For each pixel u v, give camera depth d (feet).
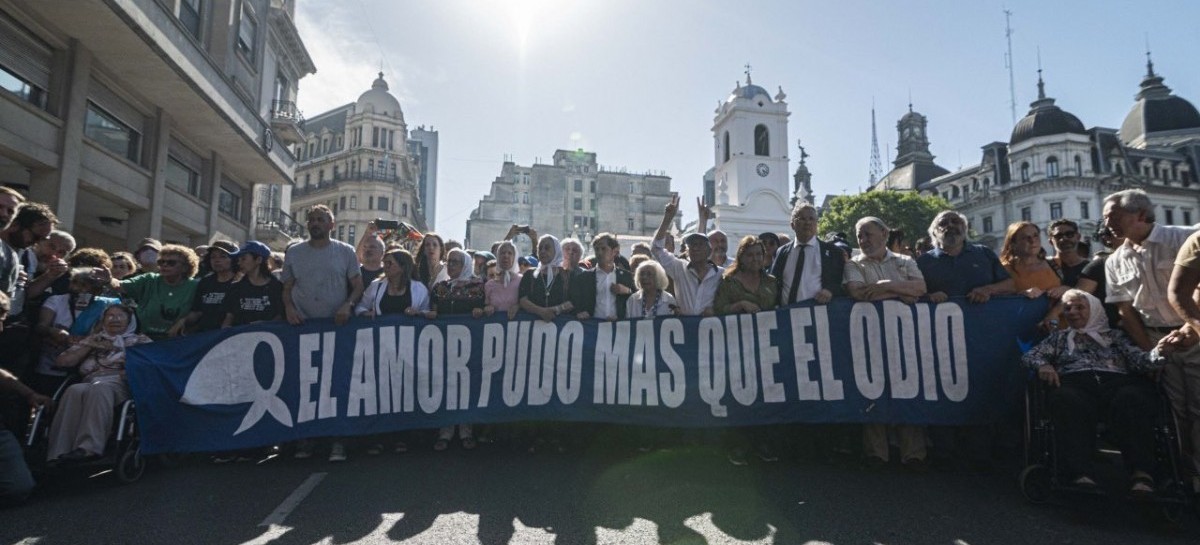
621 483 14.73
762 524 12.00
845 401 16.31
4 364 15.24
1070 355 13.41
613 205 315.78
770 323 17.12
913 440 15.87
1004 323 15.90
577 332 18.15
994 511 12.74
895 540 11.23
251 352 17.29
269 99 76.95
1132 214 13.69
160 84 46.68
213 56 57.57
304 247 18.45
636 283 18.78
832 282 17.28
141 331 18.30
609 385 17.72
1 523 12.13
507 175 343.46
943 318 16.21
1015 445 16.94
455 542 11.15
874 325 16.53
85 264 18.20
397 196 201.87
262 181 73.05
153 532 11.64
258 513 12.67
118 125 47.24
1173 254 13.24
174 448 15.98
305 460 17.15
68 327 16.38
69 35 39.40
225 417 16.70
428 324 18.26
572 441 18.35
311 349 17.63
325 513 12.65
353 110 206.59
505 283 19.62
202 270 22.40
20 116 35.78
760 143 204.44
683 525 11.97
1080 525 11.98
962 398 15.81
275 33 77.61
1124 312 14.14
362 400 17.60
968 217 223.30
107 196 45.91
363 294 19.15
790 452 17.16
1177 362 12.31
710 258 21.70
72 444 14.48
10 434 13.15
